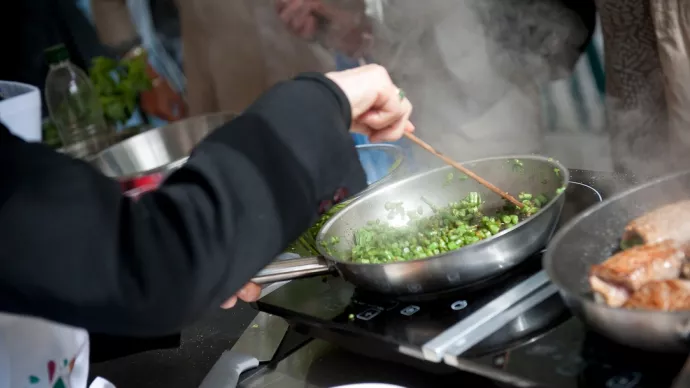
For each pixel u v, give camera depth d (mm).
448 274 1272
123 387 1355
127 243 1075
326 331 1324
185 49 2426
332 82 1189
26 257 1048
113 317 1075
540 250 1324
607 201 1265
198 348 1402
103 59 2277
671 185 1277
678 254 1185
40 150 1088
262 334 1403
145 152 1900
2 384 1217
